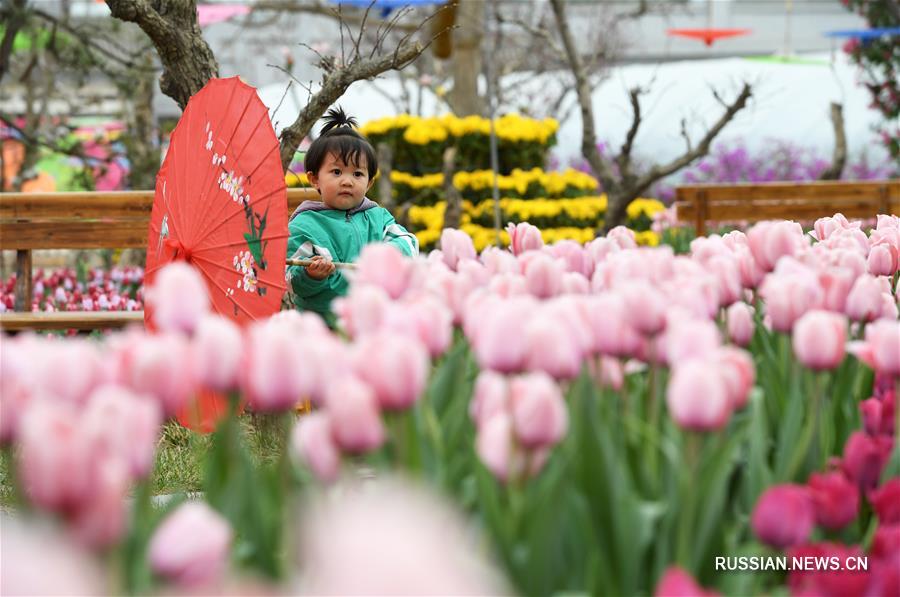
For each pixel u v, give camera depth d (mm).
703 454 2619
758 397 2885
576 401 2623
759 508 2311
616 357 2861
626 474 2701
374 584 1221
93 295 14781
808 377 3217
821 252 4184
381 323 2717
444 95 25609
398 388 2322
